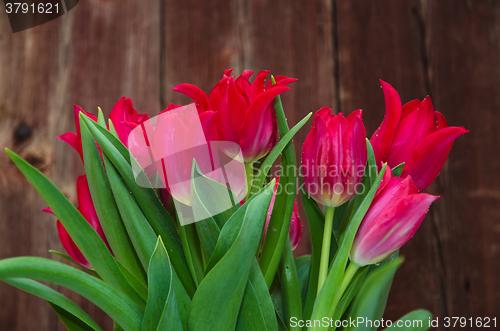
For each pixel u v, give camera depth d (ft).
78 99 3.35
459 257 3.34
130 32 3.45
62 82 3.36
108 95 3.37
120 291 1.81
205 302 1.72
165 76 3.41
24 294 3.11
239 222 1.74
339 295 1.82
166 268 1.74
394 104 1.89
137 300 1.82
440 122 1.91
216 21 3.49
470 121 3.51
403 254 3.31
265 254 1.90
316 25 3.53
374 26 3.57
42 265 1.66
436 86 3.53
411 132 1.91
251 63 3.44
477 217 3.40
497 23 3.67
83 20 3.44
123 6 3.48
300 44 3.49
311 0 3.56
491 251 3.36
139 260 1.90
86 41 3.42
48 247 3.18
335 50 3.50
